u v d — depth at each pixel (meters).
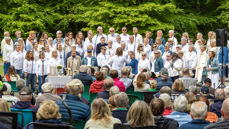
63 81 12.60
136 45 17.41
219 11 27.88
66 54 16.48
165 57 15.82
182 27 25.86
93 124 5.46
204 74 14.81
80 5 26.42
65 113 6.40
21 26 25.56
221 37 12.82
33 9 26.38
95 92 9.45
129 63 15.59
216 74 14.32
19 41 16.70
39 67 14.66
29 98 6.92
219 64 15.48
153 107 5.43
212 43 15.46
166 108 6.82
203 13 28.44
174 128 5.35
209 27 28.50
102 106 5.53
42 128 5.26
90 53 15.30
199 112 5.32
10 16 26.33
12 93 11.02
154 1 25.38
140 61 15.42
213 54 14.37
